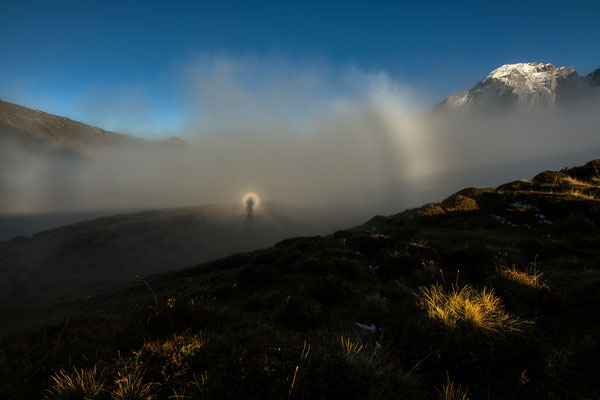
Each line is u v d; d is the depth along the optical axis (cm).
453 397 356
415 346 475
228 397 316
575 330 489
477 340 441
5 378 410
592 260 857
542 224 1530
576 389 354
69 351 490
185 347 419
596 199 1583
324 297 795
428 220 2062
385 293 771
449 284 760
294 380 327
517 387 376
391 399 341
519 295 612
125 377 358
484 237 1429
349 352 399
